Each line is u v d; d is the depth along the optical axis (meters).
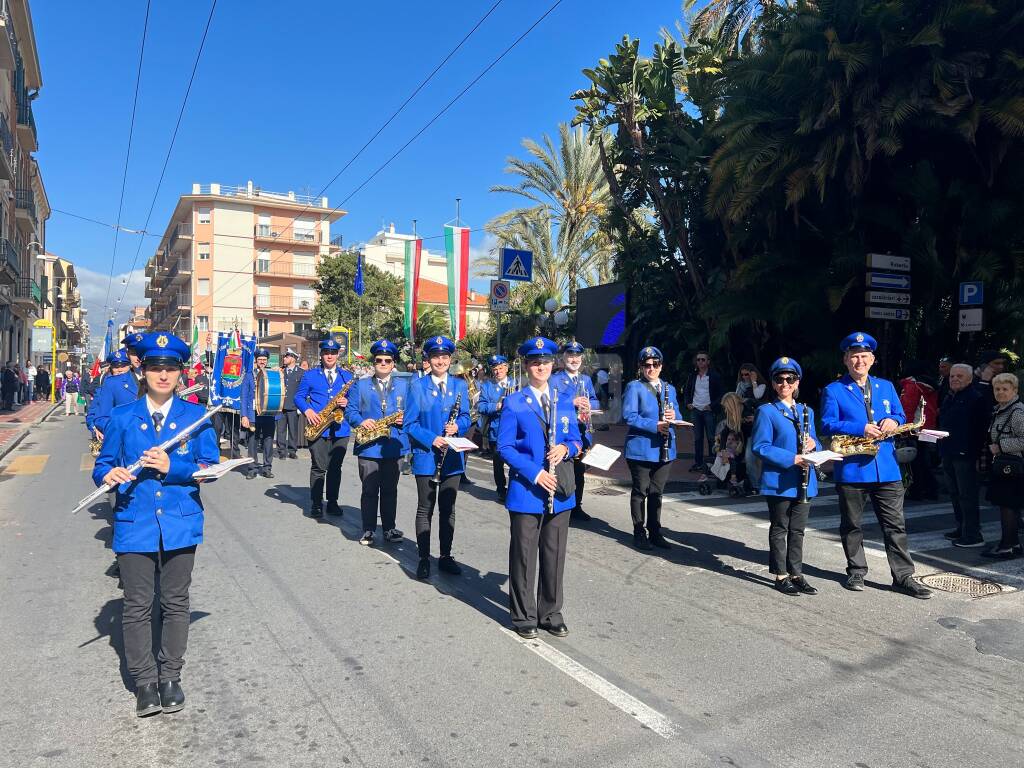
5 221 29.08
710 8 19.81
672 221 16.28
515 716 3.62
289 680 4.02
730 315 13.02
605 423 19.89
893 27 10.65
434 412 5.97
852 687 4.04
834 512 8.82
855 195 11.52
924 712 3.76
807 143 11.72
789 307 12.27
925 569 6.34
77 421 23.45
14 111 29.38
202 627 4.80
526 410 4.66
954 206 11.52
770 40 12.69
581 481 8.27
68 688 3.92
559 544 4.73
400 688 3.92
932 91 10.61
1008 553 6.60
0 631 4.74
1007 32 10.37
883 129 10.69
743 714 3.70
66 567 6.24
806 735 3.50
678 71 15.86
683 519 8.42
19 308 38.09
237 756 3.24
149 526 3.58
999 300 11.12
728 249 15.33
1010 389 6.45
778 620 5.08
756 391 9.87
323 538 7.25
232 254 59.75
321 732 3.45
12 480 11.12
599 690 3.93
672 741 3.41
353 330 47.44
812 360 12.58
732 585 5.89
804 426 5.71
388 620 4.96
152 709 3.59
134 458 3.58
